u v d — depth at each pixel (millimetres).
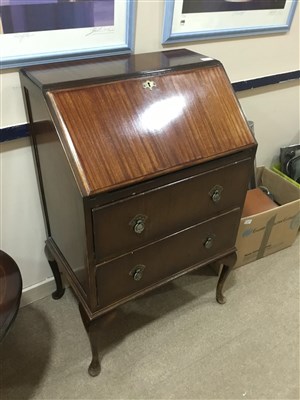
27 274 1463
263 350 1370
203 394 1229
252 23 1475
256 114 1834
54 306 1505
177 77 1018
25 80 1001
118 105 916
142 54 1215
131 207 930
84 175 835
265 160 2090
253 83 1662
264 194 1771
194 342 1389
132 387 1241
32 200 1307
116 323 1440
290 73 1773
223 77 1094
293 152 1957
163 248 1106
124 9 1144
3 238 1325
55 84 879
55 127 851
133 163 894
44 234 1412
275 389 1252
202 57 1157
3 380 1241
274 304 1549
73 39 1105
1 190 1223
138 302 1530
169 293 1579
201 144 995
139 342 1379
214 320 1475
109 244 960
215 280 1650
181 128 976
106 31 1150
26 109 1099
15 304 898
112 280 1048
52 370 1276
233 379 1275
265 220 1583
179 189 1000
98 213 878
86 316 1094
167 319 1470
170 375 1279
